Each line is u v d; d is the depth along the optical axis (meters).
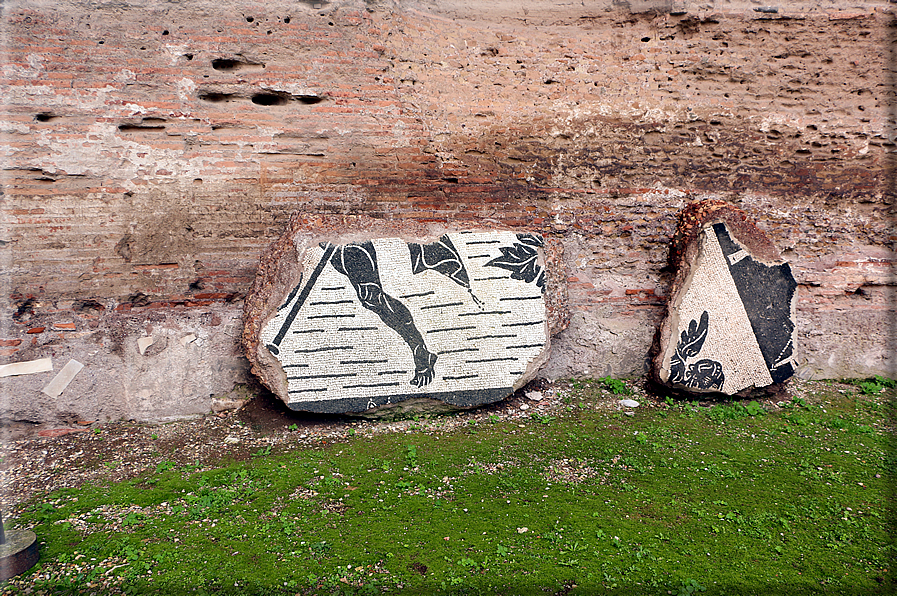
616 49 5.05
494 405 4.77
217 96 4.52
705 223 4.75
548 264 4.85
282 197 4.66
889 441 4.23
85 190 4.36
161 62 4.37
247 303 4.47
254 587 2.66
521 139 5.02
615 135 5.12
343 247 4.43
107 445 4.16
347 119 4.70
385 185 4.83
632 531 3.09
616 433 4.31
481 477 3.65
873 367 5.44
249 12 4.46
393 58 4.70
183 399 4.59
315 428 4.40
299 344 4.36
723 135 5.20
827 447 4.12
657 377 4.84
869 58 5.16
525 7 4.96
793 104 5.21
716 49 5.09
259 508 3.31
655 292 5.29
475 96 4.93
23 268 4.30
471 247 4.64
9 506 3.38
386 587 2.66
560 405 4.80
